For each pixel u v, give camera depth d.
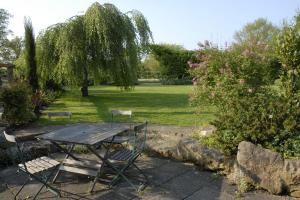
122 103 15.16
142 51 17.58
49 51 16.45
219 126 5.64
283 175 4.48
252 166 4.68
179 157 5.82
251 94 6.82
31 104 10.00
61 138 4.60
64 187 4.80
